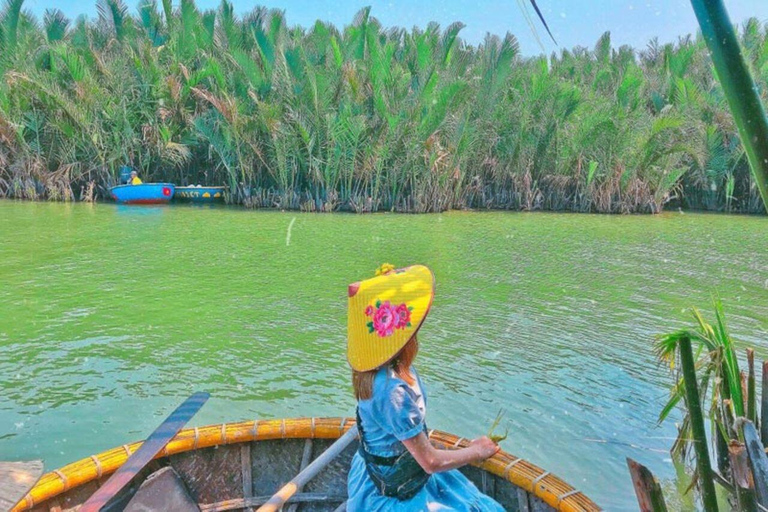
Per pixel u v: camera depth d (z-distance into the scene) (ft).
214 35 85.46
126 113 73.92
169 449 11.24
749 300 30.01
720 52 4.21
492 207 75.00
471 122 71.56
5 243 43.73
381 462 8.54
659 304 29.17
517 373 20.92
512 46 70.95
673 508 14.03
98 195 77.71
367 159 68.13
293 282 32.76
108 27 90.43
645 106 84.89
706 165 72.23
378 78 71.20
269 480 11.89
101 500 9.12
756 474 7.51
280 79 71.00
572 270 36.58
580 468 15.58
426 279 8.45
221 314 26.99
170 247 42.86
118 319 26.25
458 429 17.35
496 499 10.71
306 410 18.30
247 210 68.03
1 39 77.25
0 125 72.43
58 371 20.88
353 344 8.37
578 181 72.28
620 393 19.49
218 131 72.02
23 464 8.82
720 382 12.42
